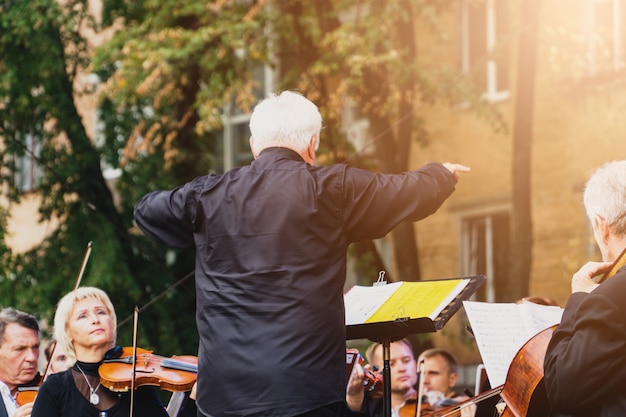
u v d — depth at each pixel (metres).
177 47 14.25
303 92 14.55
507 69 19.16
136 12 15.49
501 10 19.06
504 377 4.75
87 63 15.19
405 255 14.62
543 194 18.55
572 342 3.95
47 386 5.64
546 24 16.23
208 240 4.54
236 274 4.44
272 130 4.65
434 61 19.83
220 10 14.95
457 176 4.67
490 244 19.36
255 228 4.46
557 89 18.17
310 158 4.72
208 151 15.71
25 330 6.93
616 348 3.89
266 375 4.28
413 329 4.70
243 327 4.36
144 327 13.36
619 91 17.27
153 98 15.04
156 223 4.73
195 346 13.50
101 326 5.85
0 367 6.88
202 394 4.41
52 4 14.37
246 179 4.56
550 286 18.45
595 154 17.88
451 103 15.58
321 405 4.27
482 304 4.99
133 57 14.26
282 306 4.35
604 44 17.20
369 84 14.62
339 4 14.85
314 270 4.41
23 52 14.67
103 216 14.21
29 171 15.20
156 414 5.78
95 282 13.34
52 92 14.62
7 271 14.02
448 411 5.42
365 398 7.03
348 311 4.95
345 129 18.78
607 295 3.96
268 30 15.48
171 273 13.70
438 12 15.72
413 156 19.91
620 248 4.31
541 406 4.38
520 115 14.80
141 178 14.98
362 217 4.49
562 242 18.30
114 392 5.69
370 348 8.20
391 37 14.87
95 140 15.35
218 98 14.78
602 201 4.34
